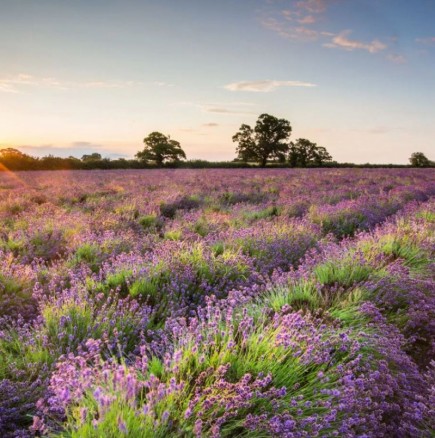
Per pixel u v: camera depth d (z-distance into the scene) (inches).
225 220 447.8
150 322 193.9
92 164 2422.5
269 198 701.9
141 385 110.7
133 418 101.7
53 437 109.8
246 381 116.3
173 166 2989.7
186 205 619.8
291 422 107.5
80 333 175.3
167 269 245.6
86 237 334.3
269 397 118.8
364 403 126.5
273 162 3983.8
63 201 647.1
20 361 154.6
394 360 157.3
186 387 121.8
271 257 302.0
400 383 149.1
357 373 148.9
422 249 281.6
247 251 298.2
